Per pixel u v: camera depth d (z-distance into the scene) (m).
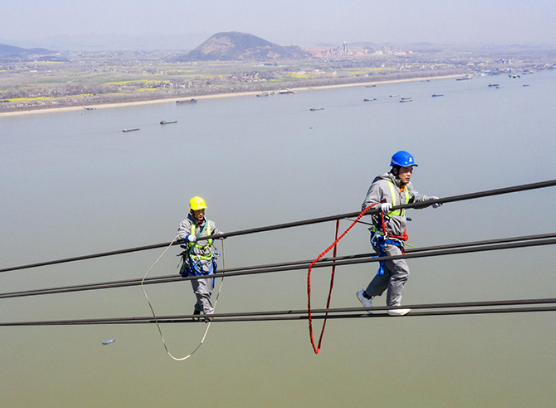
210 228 8.48
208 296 8.40
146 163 69.50
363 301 6.79
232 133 93.56
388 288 6.24
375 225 6.38
